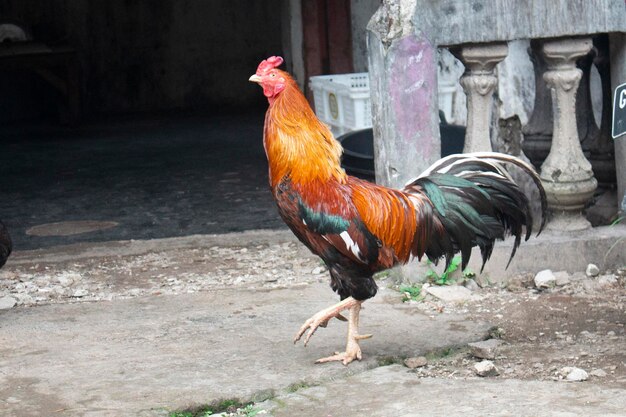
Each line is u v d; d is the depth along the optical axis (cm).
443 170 593
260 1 2295
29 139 1875
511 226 592
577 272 762
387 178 751
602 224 838
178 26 2278
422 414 496
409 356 591
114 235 1029
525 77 972
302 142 539
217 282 801
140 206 1186
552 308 691
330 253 551
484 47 736
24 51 1964
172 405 521
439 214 571
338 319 607
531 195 814
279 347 615
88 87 2247
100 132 1953
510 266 752
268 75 544
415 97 733
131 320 690
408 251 567
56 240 1016
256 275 817
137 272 847
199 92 2309
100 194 1277
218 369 576
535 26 734
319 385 550
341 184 549
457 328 642
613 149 828
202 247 927
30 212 1174
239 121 2055
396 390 536
